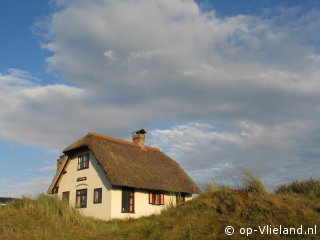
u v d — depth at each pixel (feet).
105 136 108.88
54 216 61.87
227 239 40.37
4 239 48.96
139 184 95.25
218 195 51.75
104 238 48.55
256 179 51.49
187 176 119.44
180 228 45.39
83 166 103.86
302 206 46.19
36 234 51.42
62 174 109.60
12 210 64.75
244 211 46.19
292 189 56.29
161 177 106.73
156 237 44.88
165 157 125.18
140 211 96.58
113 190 92.02
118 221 76.48
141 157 111.96
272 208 45.42
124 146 111.65
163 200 103.40
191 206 51.93
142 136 121.80
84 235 51.55
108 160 95.91
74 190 103.96
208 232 43.14
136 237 46.73
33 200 69.21
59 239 49.08
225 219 45.32
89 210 96.37
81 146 102.06
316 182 55.47
